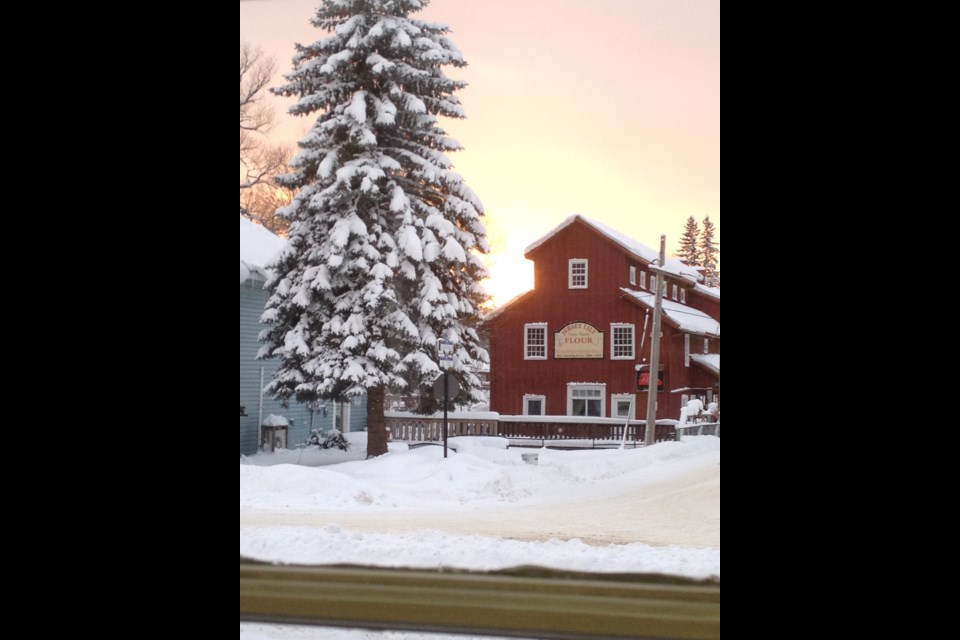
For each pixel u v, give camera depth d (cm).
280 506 1130
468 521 1038
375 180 1598
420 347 1577
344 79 1667
